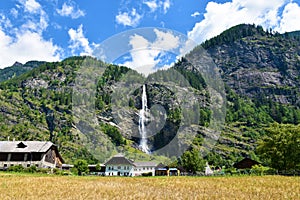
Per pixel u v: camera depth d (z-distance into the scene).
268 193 14.45
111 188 15.11
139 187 15.53
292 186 18.66
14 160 50.72
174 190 14.80
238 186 18.11
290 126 44.97
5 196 11.88
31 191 13.75
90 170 36.97
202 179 23.27
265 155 45.09
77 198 11.39
